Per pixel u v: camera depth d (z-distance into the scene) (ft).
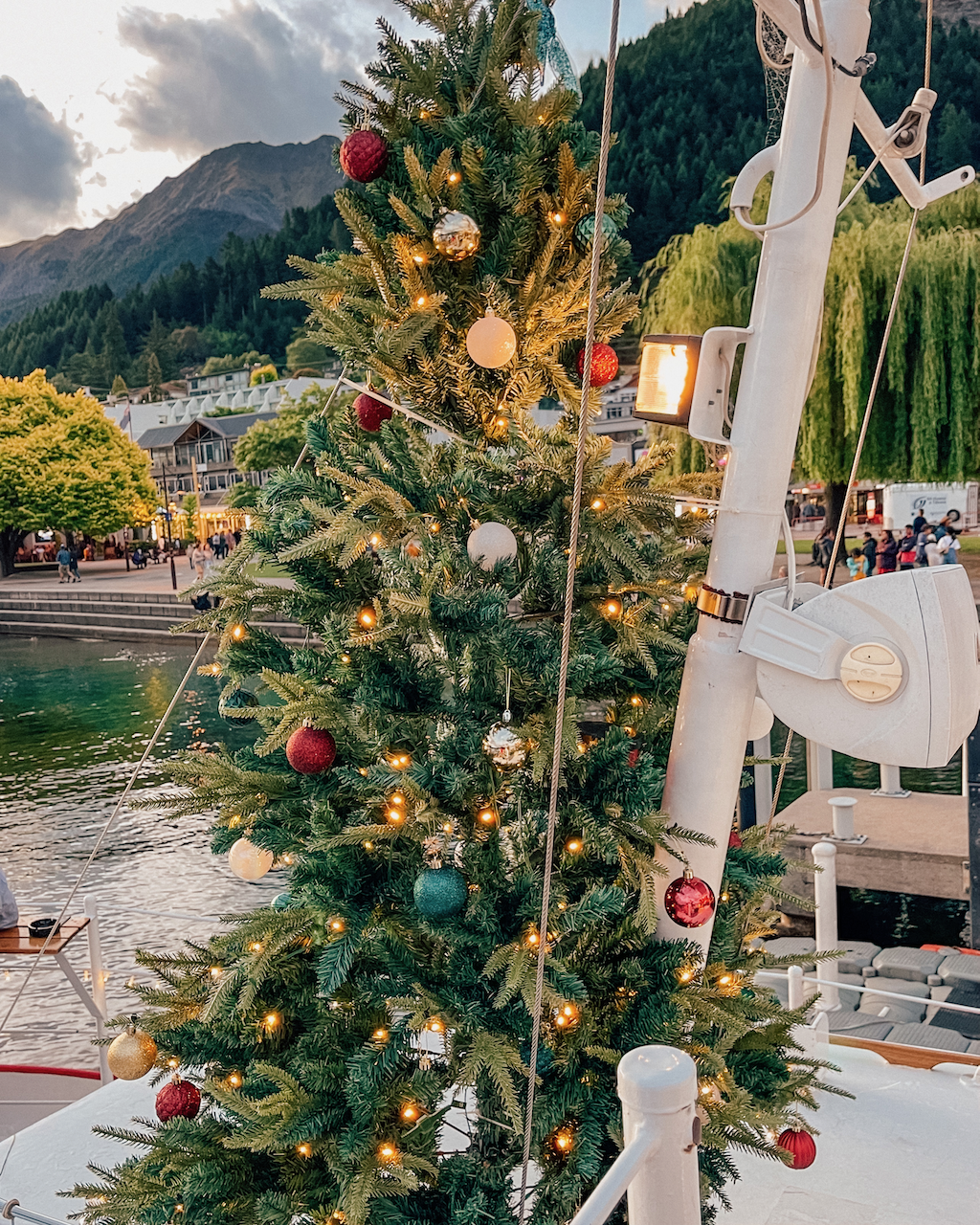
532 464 6.05
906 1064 10.62
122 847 31.81
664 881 6.16
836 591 5.15
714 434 5.60
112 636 92.38
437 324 6.27
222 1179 6.10
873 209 43.27
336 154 6.37
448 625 5.61
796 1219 8.04
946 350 41.63
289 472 6.62
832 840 19.93
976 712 5.16
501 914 5.78
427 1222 5.90
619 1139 5.46
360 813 5.88
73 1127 10.30
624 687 6.73
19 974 22.31
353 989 6.29
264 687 6.81
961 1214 8.05
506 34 5.93
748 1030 6.20
